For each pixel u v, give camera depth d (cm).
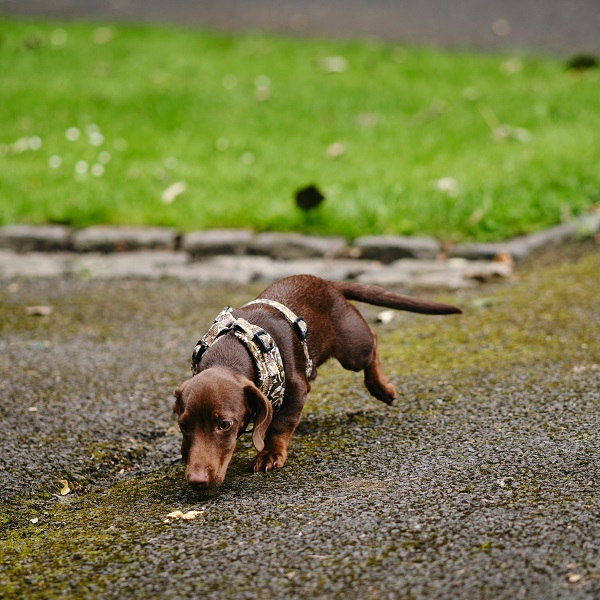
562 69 1495
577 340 737
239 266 958
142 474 595
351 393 684
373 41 1717
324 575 459
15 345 788
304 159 1162
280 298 609
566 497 517
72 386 705
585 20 1834
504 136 1209
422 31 1792
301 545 487
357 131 1255
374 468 570
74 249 1001
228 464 588
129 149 1202
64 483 580
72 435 630
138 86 1451
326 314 623
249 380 550
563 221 994
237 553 484
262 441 524
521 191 1032
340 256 968
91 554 495
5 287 923
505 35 1752
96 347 782
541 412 625
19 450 610
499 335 760
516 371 691
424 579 450
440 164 1124
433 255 953
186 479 528
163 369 736
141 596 453
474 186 1045
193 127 1283
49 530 529
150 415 661
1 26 1816
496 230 973
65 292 909
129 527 522
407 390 677
